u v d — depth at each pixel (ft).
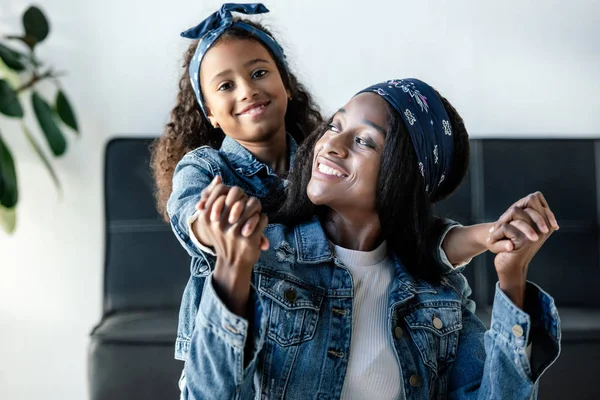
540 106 7.79
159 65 7.49
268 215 3.59
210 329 2.45
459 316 3.17
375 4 7.60
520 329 2.72
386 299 3.06
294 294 2.89
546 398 5.93
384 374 2.93
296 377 2.85
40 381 7.65
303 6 7.56
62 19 7.43
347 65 7.63
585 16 7.73
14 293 7.57
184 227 3.25
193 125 4.79
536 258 7.23
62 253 7.57
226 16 4.30
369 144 2.94
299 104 4.90
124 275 6.91
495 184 7.27
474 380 3.14
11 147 7.43
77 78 7.47
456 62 7.71
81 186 7.54
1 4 7.38
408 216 3.05
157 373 5.82
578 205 7.33
